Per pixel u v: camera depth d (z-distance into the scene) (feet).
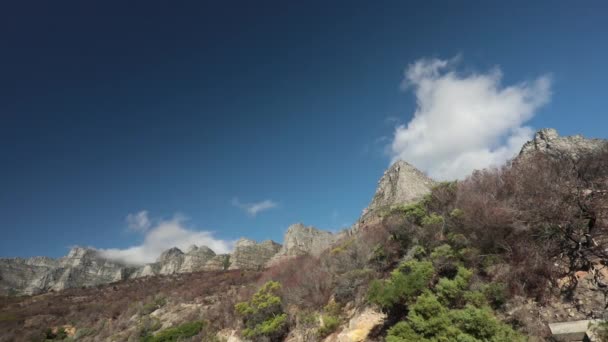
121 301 136.36
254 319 54.24
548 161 38.37
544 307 25.79
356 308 40.27
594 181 32.83
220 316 72.33
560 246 29.25
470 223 35.83
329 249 70.23
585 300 24.61
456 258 33.86
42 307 154.51
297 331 45.37
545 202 31.32
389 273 40.86
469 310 25.09
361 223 79.15
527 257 29.12
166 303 114.52
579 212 29.96
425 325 25.67
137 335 89.56
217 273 189.16
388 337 26.04
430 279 32.63
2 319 135.54
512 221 32.14
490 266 31.14
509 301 27.40
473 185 42.29
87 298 167.73
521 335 23.57
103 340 96.94
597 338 20.83
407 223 44.04
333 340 38.65
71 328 119.75
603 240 27.50
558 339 22.89
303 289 52.49
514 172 38.78
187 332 71.05
